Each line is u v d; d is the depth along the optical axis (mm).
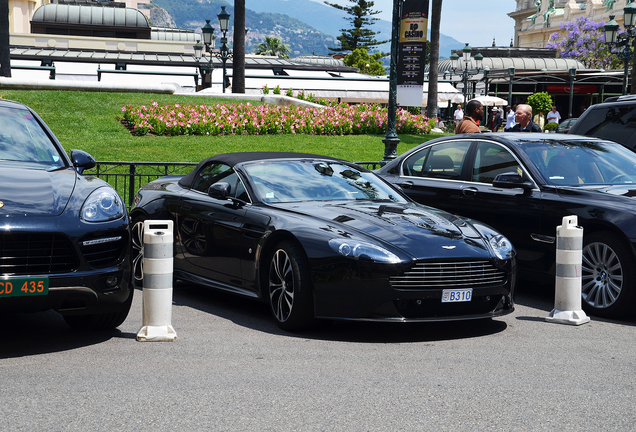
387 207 5633
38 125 5574
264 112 19906
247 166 6062
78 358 4184
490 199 6688
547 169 6547
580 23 60656
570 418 3260
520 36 96625
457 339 4855
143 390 3576
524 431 3092
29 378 3752
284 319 5043
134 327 5086
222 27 24812
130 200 10914
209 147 16875
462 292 4848
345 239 4812
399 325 5281
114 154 15414
